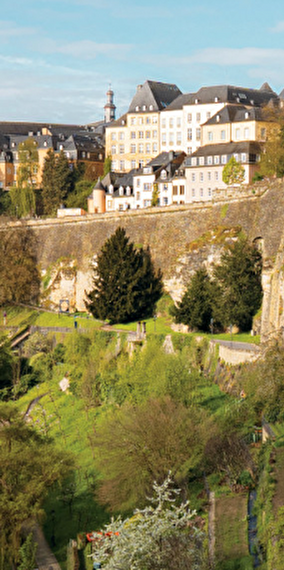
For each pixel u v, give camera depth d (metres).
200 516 80.12
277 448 85.12
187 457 92.50
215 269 146.62
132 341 144.88
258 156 183.88
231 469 86.19
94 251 180.38
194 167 189.88
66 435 122.44
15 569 88.31
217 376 120.44
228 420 98.81
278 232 145.12
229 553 70.50
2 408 107.25
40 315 180.38
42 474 93.69
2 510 88.12
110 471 94.50
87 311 176.88
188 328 144.25
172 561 64.94
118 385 123.44
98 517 94.94
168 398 100.25
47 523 95.62
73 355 152.50
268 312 135.25
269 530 69.94
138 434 94.19
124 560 65.00
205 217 163.12
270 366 96.56
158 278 164.88
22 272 187.50
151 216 172.38
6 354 156.25
